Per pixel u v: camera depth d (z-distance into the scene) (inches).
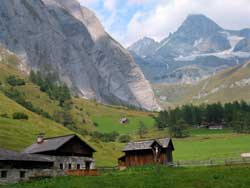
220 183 2079.2
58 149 3607.3
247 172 2378.2
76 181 2463.1
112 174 3002.0
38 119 7042.3
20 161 3029.0
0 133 4980.3
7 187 2426.2
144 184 2187.5
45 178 2898.6
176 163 3619.6
